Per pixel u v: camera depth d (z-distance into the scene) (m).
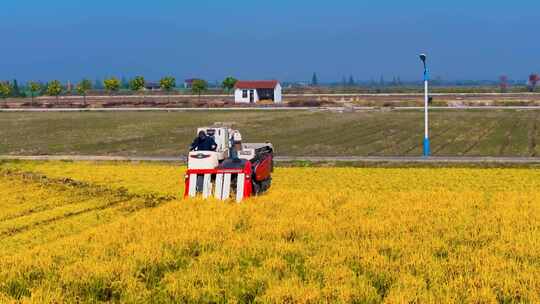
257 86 124.56
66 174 41.56
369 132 67.50
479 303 14.32
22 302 14.71
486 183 35.62
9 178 39.66
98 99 143.00
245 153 30.70
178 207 25.20
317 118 86.19
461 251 18.06
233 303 14.88
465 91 173.25
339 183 36.59
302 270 16.91
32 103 124.25
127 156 51.41
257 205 25.47
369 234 20.41
